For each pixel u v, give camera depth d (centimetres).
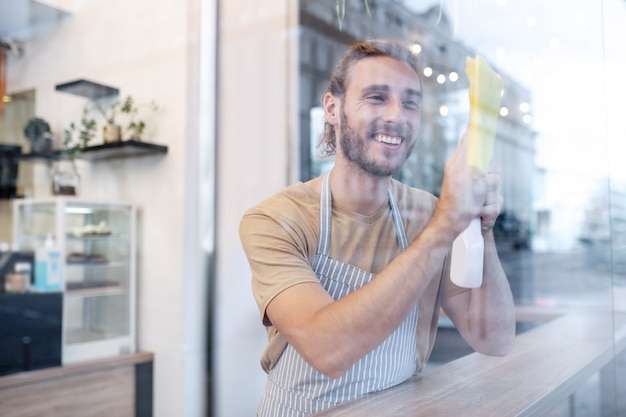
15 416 198
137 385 230
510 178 87
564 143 89
